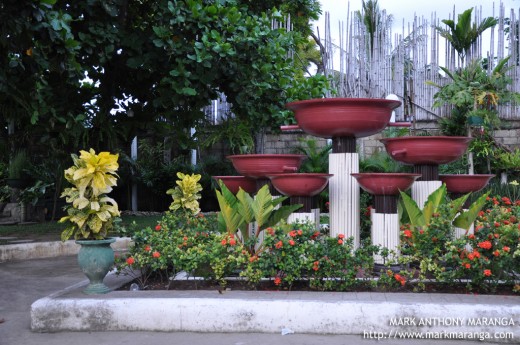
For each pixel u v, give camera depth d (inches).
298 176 194.2
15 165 499.5
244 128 494.9
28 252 336.2
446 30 512.1
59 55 275.9
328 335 155.9
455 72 503.5
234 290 182.9
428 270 181.0
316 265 176.6
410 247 182.1
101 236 181.6
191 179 269.1
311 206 213.6
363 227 264.7
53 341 157.1
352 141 209.0
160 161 575.2
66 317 166.1
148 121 422.6
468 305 151.8
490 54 502.6
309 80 362.0
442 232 179.8
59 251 350.6
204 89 327.9
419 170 218.7
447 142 204.5
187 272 187.6
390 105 199.0
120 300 166.1
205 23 306.2
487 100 477.7
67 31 262.5
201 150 574.9
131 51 342.3
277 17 348.2
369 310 155.3
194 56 297.7
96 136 416.8
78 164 182.5
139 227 386.6
